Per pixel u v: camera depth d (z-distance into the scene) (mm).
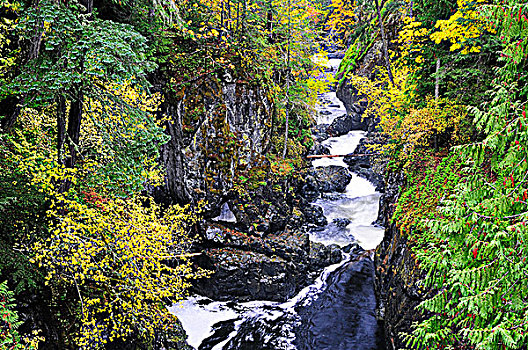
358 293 11711
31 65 5637
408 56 11961
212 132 12430
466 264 4695
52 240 6199
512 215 4137
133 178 6895
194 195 12195
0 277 5844
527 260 3830
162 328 8312
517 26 4086
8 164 5984
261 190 13719
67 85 5832
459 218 4680
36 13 5328
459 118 9859
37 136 7047
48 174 6258
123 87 7340
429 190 9156
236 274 11539
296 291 12203
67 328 6652
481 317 4336
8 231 5898
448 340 5031
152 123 6973
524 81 4945
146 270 6906
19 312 6121
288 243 12961
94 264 6402
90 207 6965
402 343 7723
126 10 10477
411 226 8984
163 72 11930
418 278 7617
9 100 6867
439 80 10695
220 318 10844
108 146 6863
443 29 9656
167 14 10594
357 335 9844
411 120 10336
